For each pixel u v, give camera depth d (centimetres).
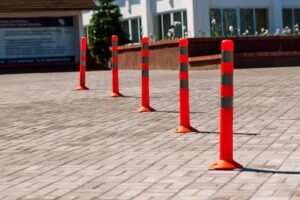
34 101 1541
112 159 801
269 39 2750
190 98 1434
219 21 3838
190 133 975
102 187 653
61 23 3606
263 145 842
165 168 730
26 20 3538
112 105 1380
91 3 3634
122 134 998
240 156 771
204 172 697
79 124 1132
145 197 604
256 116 1112
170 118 1151
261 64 2609
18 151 899
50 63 3591
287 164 717
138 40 4334
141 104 1323
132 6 4378
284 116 1096
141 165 754
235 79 1883
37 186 674
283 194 587
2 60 3500
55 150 891
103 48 4150
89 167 759
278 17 4025
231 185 632
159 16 4141
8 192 653
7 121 1215
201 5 3766
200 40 2695
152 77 2242
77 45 3641
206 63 2600
